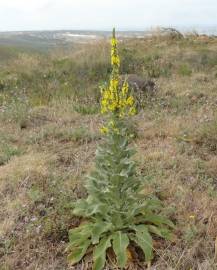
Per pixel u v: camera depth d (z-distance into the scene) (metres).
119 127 1.35
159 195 1.71
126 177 1.35
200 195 1.69
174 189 1.74
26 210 1.62
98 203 1.41
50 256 1.39
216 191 1.74
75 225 1.53
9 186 1.83
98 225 1.37
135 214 1.43
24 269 1.34
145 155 2.10
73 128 2.59
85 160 2.13
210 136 2.29
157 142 2.33
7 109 3.03
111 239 1.38
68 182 1.83
